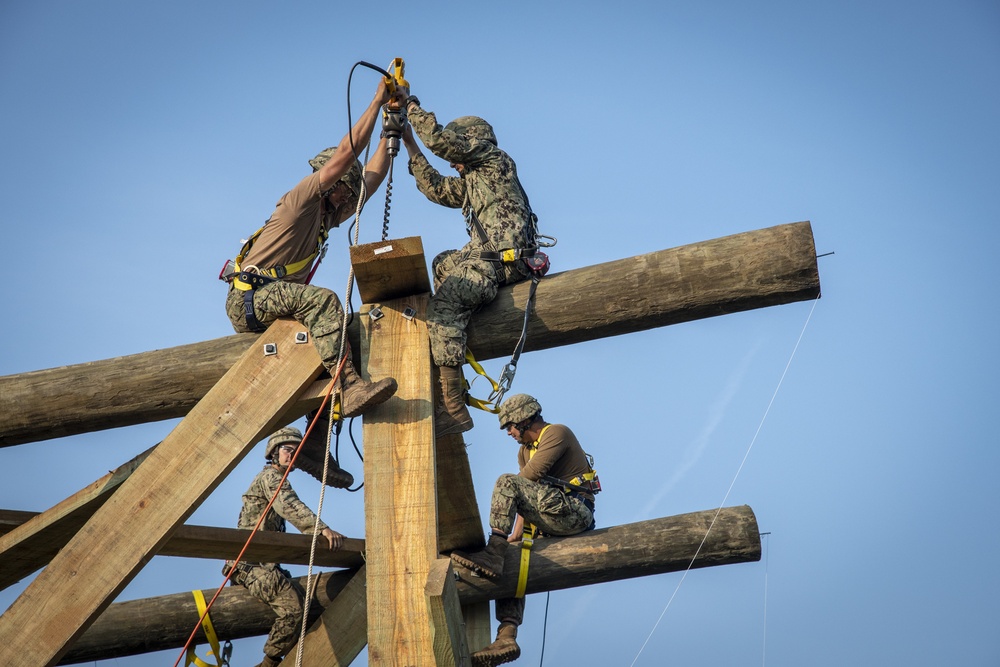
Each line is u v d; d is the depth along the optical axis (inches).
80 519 742.5
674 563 906.1
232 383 704.4
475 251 746.2
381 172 802.2
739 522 911.7
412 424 678.5
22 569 789.2
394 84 746.8
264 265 748.0
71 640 645.3
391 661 608.7
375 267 695.1
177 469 681.6
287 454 908.0
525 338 732.7
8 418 776.9
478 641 914.7
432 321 713.6
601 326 727.1
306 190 746.8
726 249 709.9
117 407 769.6
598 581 914.1
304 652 878.4
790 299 711.7
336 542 868.0
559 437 927.0
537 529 936.9
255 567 923.4
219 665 944.3
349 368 696.4
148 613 937.5
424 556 634.2
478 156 778.2
